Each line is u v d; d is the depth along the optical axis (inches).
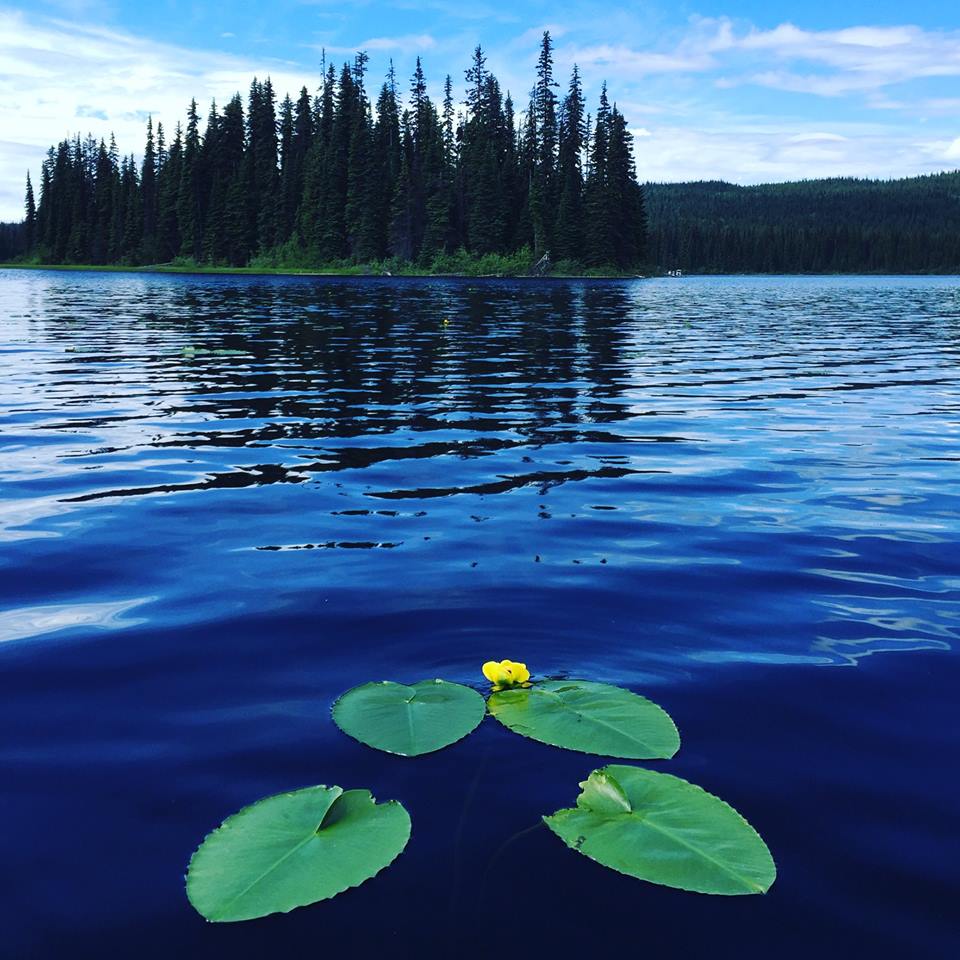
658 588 137.9
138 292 1379.2
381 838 69.1
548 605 129.7
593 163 2395.4
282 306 1013.8
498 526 172.6
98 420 288.8
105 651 113.7
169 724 94.1
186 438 261.0
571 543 162.1
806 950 61.4
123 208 3110.2
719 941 62.0
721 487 207.6
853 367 483.5
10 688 103.2
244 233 2647.6
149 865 70.2
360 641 116.3
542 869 68.9
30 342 573.9
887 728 94.8
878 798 81.1
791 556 155.6
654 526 174.1
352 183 2393.0
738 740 91.4
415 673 106.7
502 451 247.8
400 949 60.7
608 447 255.6
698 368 468.8
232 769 84.4
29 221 3587.6
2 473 213.8
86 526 170.1
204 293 1344.7
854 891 67.7
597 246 2423.7
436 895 66.0
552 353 530.6
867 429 290.0
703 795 76.4
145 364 452.1
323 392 359.9
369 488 202.7
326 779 82.0
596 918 63.8
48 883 68.1
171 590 135.9
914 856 72.4
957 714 98.3
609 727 88.8
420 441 260.8
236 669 108.1
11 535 163.8
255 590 135.9
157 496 193.6
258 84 2645.2
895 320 956.0
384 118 2458.2
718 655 113.4
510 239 2458.2
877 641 118.9
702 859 67.6
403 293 1362.0
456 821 75.1
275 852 67.8
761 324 872.3
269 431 273.3
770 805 79.5
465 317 850.1
